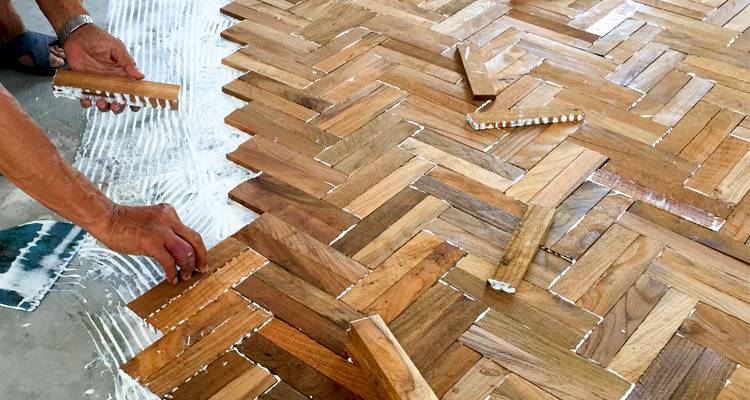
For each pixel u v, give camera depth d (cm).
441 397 135
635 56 222
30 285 158
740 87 210
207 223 173
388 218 171
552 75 215
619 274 157
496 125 196
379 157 188
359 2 249
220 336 147
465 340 144
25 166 128
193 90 213
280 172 184
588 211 172
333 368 140
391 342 132
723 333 146
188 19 243
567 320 148
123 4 250
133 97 188
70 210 138
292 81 214
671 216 171
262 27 237
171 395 137
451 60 221
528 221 167
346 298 153
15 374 142
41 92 211
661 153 188
